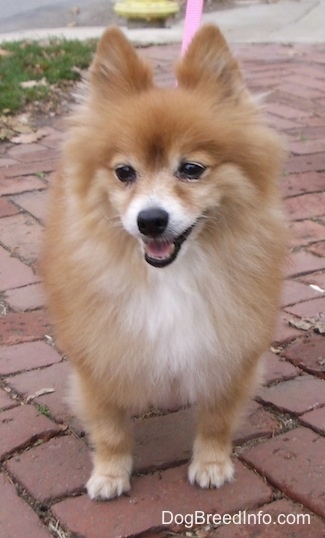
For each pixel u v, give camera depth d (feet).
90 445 3.77
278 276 3.57
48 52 9.34
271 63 9.20
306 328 4.43
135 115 3.39
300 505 3.54
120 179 3.39
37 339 4.36
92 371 3.51
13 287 4.73
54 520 3.48
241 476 3.66
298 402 3.99
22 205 5.47
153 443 3.80
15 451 3.74
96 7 14.17
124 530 3.43
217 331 3.46
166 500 3.55
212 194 3.39
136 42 10.29
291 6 13.38
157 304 3.43
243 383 3.59
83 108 3.53
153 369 3.48
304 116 7.15
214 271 3.44
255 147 3.43
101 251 3.42
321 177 5.88
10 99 7.43
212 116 3.41
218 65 3.53
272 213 3.51
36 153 6.36
